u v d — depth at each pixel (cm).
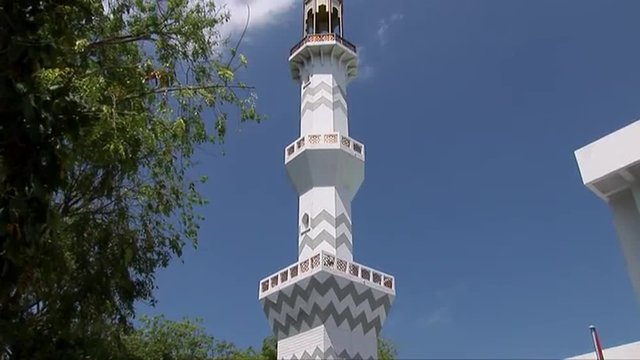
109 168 2153
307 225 3475
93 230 2219
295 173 3644
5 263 1009
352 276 3216
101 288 2155
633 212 2409
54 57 1141
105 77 1805
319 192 3516
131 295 2278
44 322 2044
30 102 1018
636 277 2342
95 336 2275
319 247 3353
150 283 2406
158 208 2289
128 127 1756
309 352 3036
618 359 2745
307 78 4025
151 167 2227
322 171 3562
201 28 1975
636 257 2356
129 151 1798
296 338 3158
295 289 3216
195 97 1933
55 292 2111
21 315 1912
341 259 3238
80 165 2069
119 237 2250
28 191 1039
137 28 1911
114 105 1692
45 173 1054
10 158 1039
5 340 1533
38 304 2084
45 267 1752
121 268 2206
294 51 4153
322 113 3819
